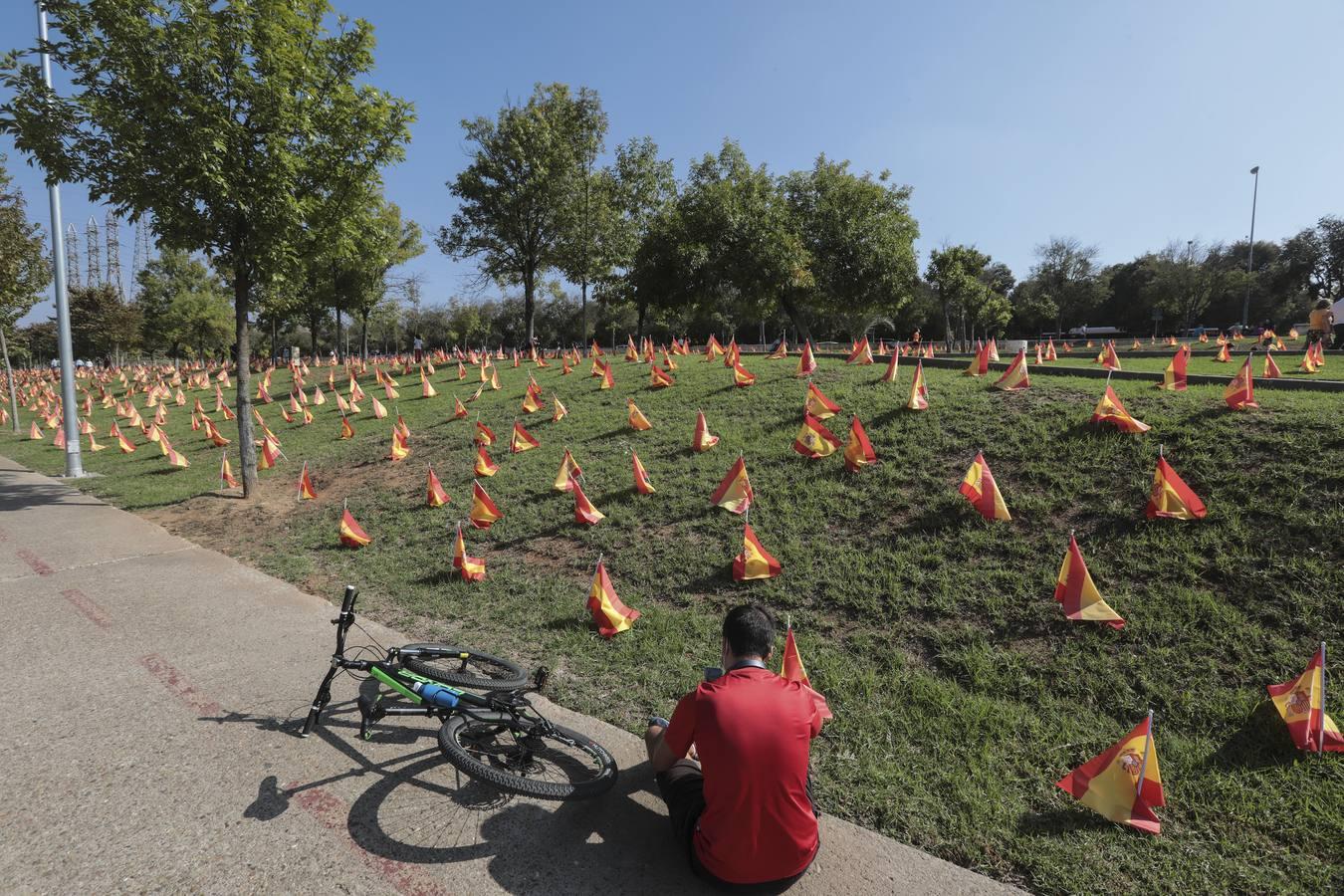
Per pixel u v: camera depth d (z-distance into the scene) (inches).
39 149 341.1
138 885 106.7
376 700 148.8
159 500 420.2
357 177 400.8
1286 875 110.8
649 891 107.5
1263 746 136.8
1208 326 2050.9
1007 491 239.6
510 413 506.3
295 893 106.0
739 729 95.7
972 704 155.9
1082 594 174.9
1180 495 200.2
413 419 565.3
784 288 1061.8
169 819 122.6
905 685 165.6
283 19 355.3
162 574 273.0
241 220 385.1
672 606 217.0
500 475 364.8
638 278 1108.5
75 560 292.7
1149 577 185.9
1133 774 121.3
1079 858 115.0
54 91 342.6
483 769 120.0
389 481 402.6
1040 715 152.6
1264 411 246.8
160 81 331.6
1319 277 1888.5
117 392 1133.1
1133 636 168.2
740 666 105.0
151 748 145.9
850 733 150.8
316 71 371.9
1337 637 155.2
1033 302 1870.1
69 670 184.2
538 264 1056.8
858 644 183.5
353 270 1122.0
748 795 95.0
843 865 113.4
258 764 140.6
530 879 109.9
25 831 118.6
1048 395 311.7
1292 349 633.0
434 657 172.4
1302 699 135.3
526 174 965.8
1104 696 155.3
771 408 379.6
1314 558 176.4
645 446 363.6
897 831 122.6
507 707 138.0
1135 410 272.4
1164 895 107.8
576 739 135.9
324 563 283.9
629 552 256.4
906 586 204.5
